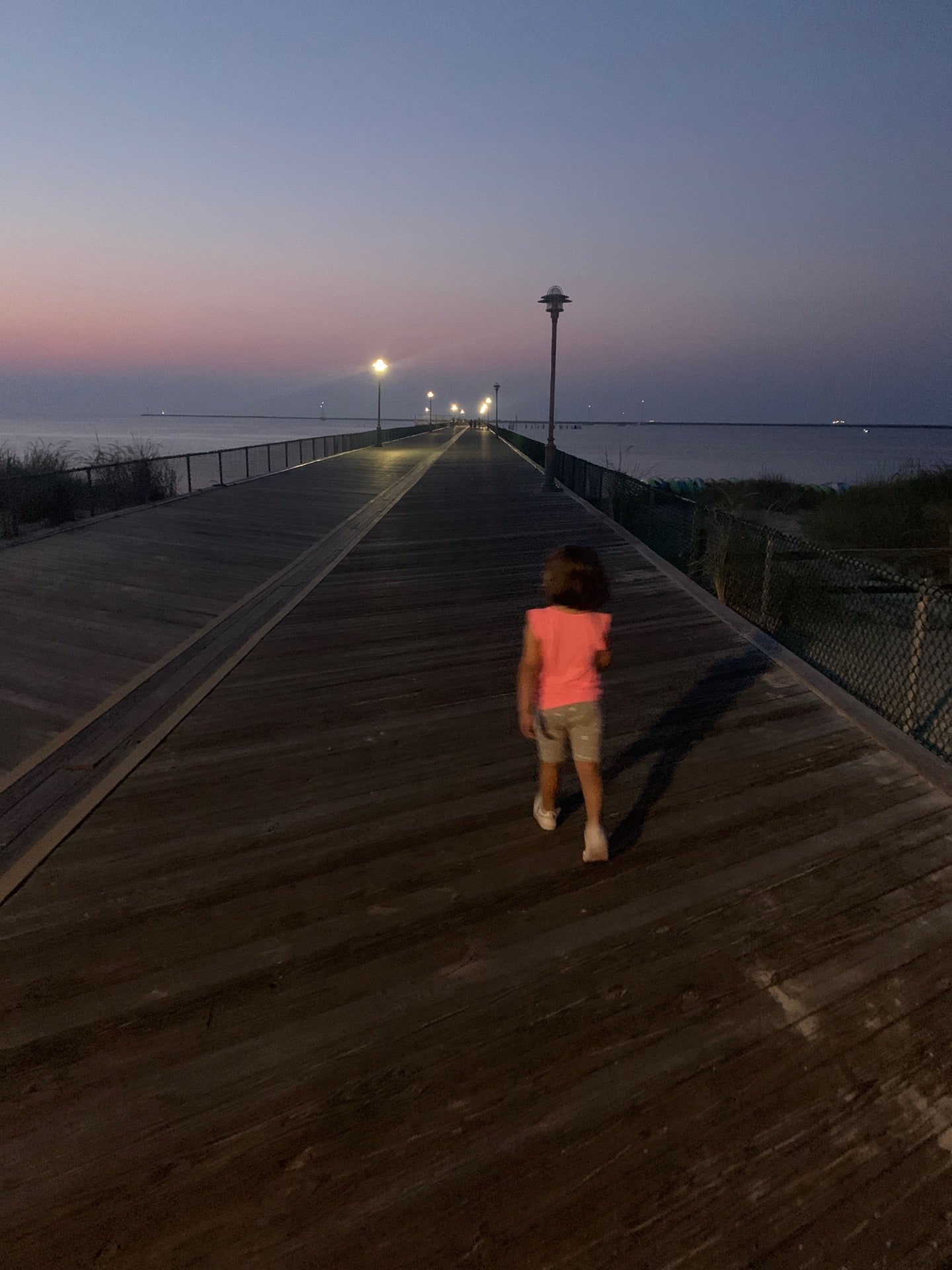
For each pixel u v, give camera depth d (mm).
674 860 3303
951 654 6926
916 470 18797
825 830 3531
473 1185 1900
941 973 2627
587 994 2539
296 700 5180
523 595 8250
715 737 4566
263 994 2545
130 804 3785
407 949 2758
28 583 8328
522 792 3920
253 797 3857
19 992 2545
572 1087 2182
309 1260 1726
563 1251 1748
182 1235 1779
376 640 6590
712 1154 1978
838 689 5242
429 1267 1712
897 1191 1885
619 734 4625
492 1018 2438
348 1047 2328
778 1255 1742
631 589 8492
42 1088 2174
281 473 24062
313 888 3115
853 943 2779
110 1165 1947
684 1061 2268
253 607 7664
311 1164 1957
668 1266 1718
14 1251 1735
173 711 4957
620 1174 1927
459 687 5445
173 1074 2229
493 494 18922
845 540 14062
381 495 18344
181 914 2949
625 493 13641
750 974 2625
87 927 2871
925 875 3186
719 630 6883
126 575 8875
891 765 4191
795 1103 2125
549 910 2977
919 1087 2178
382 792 3906
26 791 3904
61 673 5668
